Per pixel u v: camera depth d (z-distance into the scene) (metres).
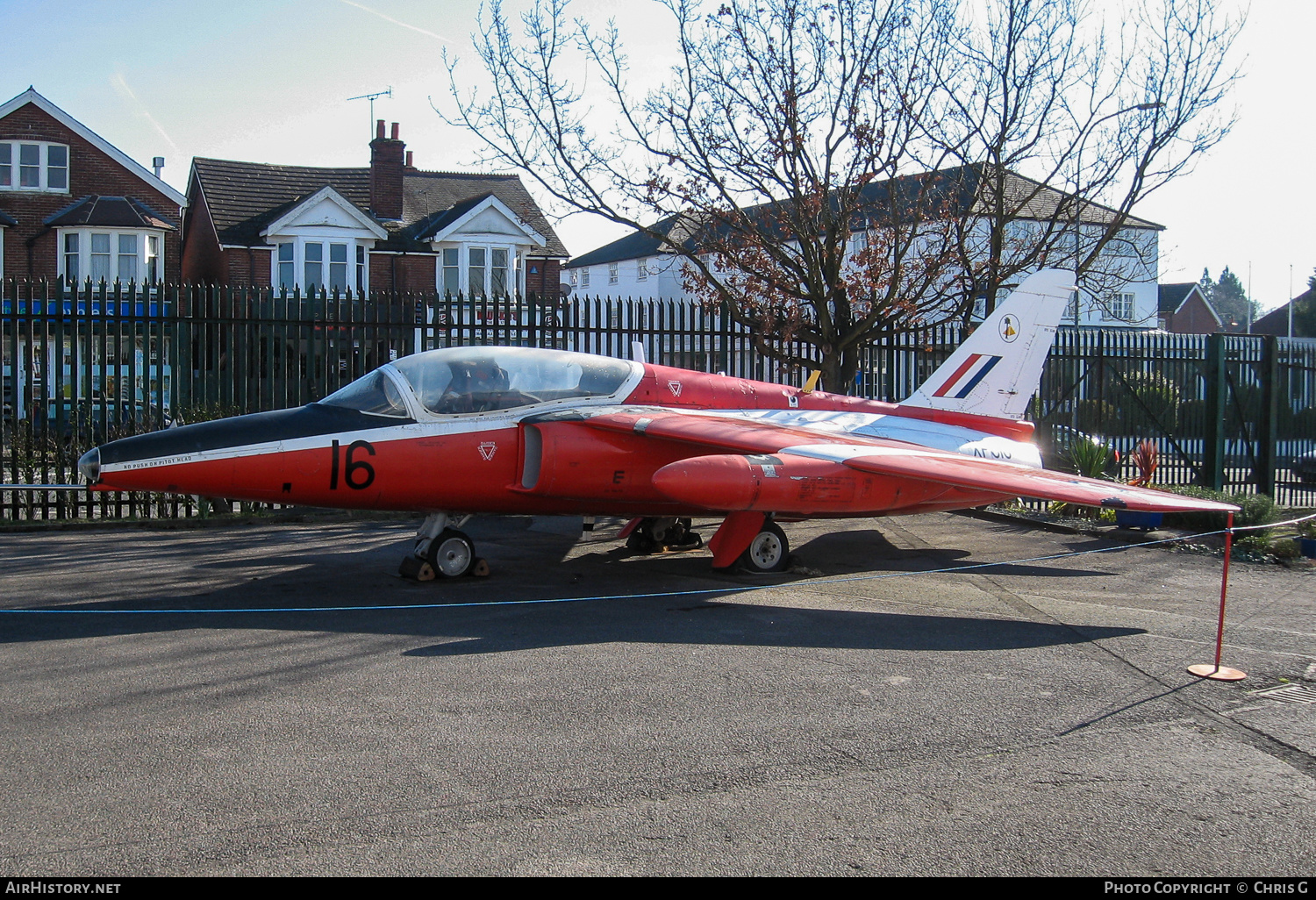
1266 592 9.16
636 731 5.12
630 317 14.28
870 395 16.06
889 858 3.78
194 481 8.40
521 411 9.66
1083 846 3.91
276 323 13.06
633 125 14.59
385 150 29.67
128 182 29.89
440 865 3.65
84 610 7.75
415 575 9.23
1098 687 6.05
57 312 12.26
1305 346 20.47
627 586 9.16
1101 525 13.08
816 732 5.16
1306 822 4.17
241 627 7.23
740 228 14.84
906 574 10.01
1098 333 16.97
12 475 12.06
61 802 4.13
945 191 16.22
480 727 5.12
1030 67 14.86
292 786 4.33
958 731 5.22
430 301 13.55
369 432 8.99
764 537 9.98
